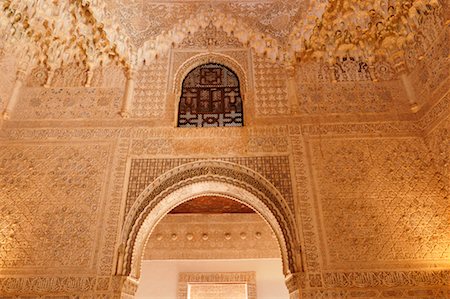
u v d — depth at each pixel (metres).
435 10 3.51
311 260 3.15
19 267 3.08
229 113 4.05
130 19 4.38
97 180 3.51
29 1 3.61
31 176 3.49
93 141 3.72
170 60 4.29
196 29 4.50
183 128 3.81
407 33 3.93
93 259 3.14
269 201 3.46
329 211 3.36
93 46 4.14
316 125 3.81
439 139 3.46
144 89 4.06
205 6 4.51
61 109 3.90
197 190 3.71
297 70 4.18
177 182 3.54
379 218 3.31
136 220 3.35
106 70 4.19
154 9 4.50
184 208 5.34
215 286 5.73
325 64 4.21
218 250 5.36
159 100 4.00
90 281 3.05
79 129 3.78
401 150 3.62
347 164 3.58
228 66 4.32
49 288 3.01
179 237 5.43
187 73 4.30
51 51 4.11
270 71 4.19
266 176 3.56
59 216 3.32
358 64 4.19
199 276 5.22
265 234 5.44
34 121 3.80
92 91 4.04
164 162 3.63
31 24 3.81
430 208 3.32
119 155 3.65
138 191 3.48
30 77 4.08
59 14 3.84
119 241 3.23
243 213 5.57
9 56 3.85
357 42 4.20
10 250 3.14
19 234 3.22
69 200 3.40
